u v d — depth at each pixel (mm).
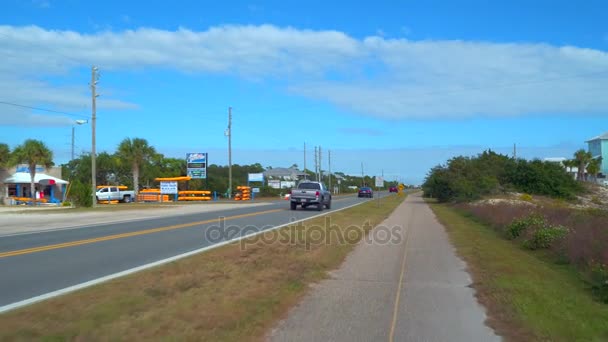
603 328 7363
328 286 10055
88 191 39125
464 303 8766
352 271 11727
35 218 27938
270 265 11820
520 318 7770
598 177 79688
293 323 7465
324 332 7062
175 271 10852
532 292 9469
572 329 7285
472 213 30797
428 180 56938
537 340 6840
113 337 6449
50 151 52031
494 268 11953
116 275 10555
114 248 14852
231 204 46062
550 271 11930
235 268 11297
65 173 77562
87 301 8133
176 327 6926
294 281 10227
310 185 35000
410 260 13406
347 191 120625
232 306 8070
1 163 51875
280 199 62375
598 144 84250
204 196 61062
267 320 7504
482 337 6953
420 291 9688
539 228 16438
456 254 14516
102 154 75625
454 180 49844
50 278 10266
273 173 132750
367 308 8383
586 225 15453
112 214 31281
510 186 50469
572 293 9594
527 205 27875
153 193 57844
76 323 6941
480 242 17156
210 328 6949
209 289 9195
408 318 7836
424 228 22781
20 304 8055
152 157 59312
